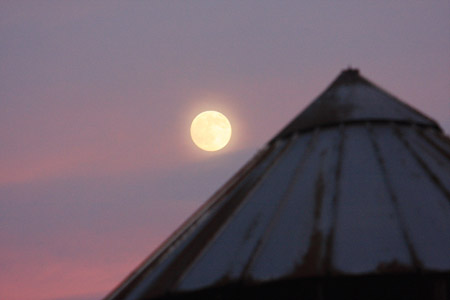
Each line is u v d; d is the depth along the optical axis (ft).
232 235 149.59
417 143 168.35
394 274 124.98
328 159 163.32
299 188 156.04
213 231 156.25
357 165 157.89
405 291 125.08
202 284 137.90
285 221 145.79
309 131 180.14
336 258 130.21
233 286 133.49
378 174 153.28
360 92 189.67
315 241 136.26
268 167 172.04
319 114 183.73
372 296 125.80
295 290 129.70
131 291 153.58
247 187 168.76
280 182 162.09
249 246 142.61
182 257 153.48
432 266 125.59
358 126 174.50
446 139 179.83
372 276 125.59
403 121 177.58
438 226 135.95
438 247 130.21
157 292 143.84
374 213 140.15
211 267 141.90
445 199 145.28
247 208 157.58
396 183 149.69
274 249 138.51
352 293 126.52
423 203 143.02
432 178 152.56
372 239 133.08
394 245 130.93
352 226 137.59
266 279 131.44
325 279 127.44
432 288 124.67
